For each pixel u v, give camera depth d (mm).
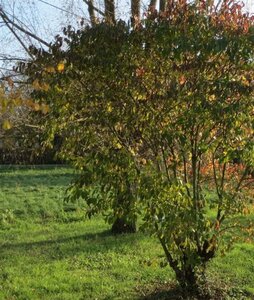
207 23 5156
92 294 6469
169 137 5176
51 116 5418
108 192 5566
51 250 8766
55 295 6469
